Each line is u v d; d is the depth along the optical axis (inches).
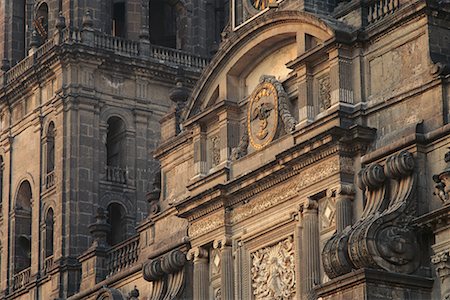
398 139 3203.7
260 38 3560.5
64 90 4613.7
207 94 3718.0
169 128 3983.8
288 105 3484.3
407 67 3225.9
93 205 4564.5
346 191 3272.6
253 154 3548.2
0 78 4899.1
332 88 3341.5
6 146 4857.3
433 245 3056.1
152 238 3998.5
